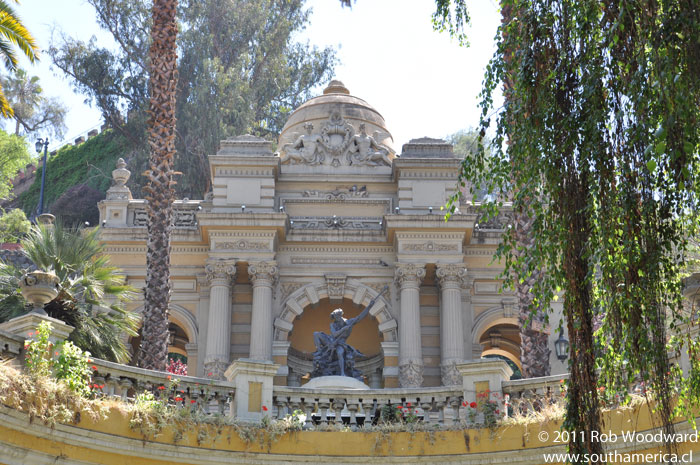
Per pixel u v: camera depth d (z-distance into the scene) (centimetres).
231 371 1681
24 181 6116
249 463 1548
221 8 5356
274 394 1666
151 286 2456
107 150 5841
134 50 5188
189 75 5100
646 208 1068
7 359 1425
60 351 1469
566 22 1168
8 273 2325
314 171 3391
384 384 3105
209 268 3120
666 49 1002
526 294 2605
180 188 4875
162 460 1492
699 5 995
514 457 1540
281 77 5409
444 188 3303
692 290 1409
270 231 3166
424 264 3164
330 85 3775
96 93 5181
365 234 3269
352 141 3431
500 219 3388
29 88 6116
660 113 1030
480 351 3212
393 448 1582
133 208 3384
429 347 3181
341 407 1678
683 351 1462
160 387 1587
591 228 1124
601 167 1100
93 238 2509
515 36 1231
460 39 1335
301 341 3366
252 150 3331
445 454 1572
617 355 1178
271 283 3142
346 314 3362
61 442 1401
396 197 3375
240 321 3188
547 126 1155
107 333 2294
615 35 1064
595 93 1114
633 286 1091
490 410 1586
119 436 1452
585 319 1127
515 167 1202
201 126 4834
